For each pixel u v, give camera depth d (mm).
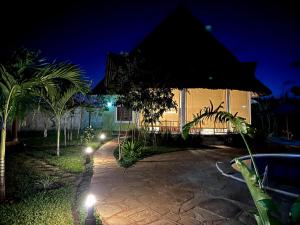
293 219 2633
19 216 4914
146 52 18766
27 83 5801
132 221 4684
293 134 20047
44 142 16312
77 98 16141
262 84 19328
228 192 6180
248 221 4621
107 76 17453
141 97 11297
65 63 6105
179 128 17422
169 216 4883
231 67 19312
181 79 16094
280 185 6520
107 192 6293
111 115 19672
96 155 11672
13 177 7812
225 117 3309
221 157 11172
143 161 10211
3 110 5836
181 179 7410
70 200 5797
